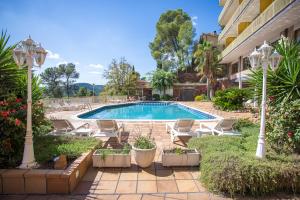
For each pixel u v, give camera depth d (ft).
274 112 15.88
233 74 83.61
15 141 14.43
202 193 11.89
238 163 12.08
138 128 27.99
